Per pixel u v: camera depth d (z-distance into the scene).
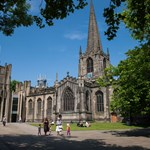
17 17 18.86
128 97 31.05
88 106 74.62
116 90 35.81
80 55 99.31
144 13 12.30
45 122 33.41
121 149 17.45
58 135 33.00
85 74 94.38
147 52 26.83
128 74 30.38
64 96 77.56
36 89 95.12
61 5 12.01
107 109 72.50
